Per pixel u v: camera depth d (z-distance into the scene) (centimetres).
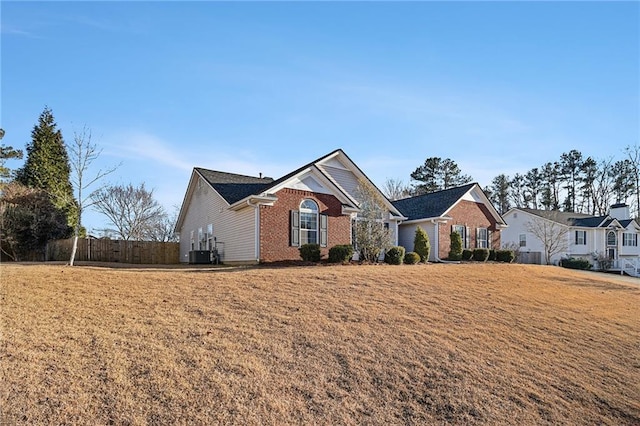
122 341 638
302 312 867
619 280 2059
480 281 1403
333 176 2266
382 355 698
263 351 660
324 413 519
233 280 1111
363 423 511
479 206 2938
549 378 698
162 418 462
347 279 1211
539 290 1382
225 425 466
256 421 481
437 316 942
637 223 4184
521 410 587
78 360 562
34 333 636
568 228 3628
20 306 759
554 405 614
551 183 5953
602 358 821
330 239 1972
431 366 680
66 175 3097
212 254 2123
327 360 657
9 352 564
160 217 4175
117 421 447
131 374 541
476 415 559
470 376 663
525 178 6212
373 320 862
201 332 706
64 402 468
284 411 510
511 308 1091
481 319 962
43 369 529
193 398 507
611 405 637
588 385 692
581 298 1352
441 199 2911
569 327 991
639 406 644
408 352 721
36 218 2291
